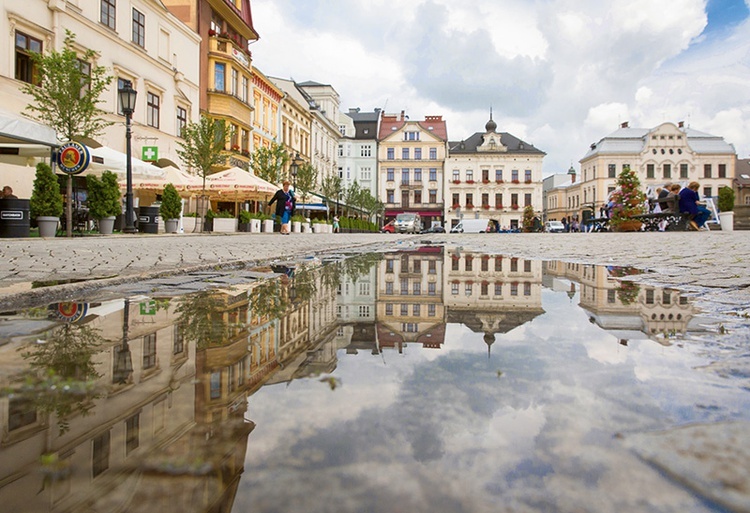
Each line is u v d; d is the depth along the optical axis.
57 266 4.33
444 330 1.78
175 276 3.88
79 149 10.83
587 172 72.75
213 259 5.33
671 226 18.70
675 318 2.02
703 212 17.58
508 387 1.05
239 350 1.45
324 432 0.79
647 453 0.70
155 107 20.59
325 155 53.91
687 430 0.79
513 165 67.00
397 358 1.34
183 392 1.02
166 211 15.95
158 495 0.58
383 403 0.94
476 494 0.59
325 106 56.47
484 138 67.38
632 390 1.03
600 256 6.48
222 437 0.77
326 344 1.54
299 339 1.62
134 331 1.74
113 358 1.33
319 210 37.66
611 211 21.69
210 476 0.64
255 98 31.89
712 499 0.57
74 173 10.93
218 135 18.75
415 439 0.76
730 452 0.70
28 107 11.77
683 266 4.66
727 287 3.08
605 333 1.71
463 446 0.73
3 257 5.17
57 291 2.69
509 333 1.72
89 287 2.99
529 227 40.38
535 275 4.10
